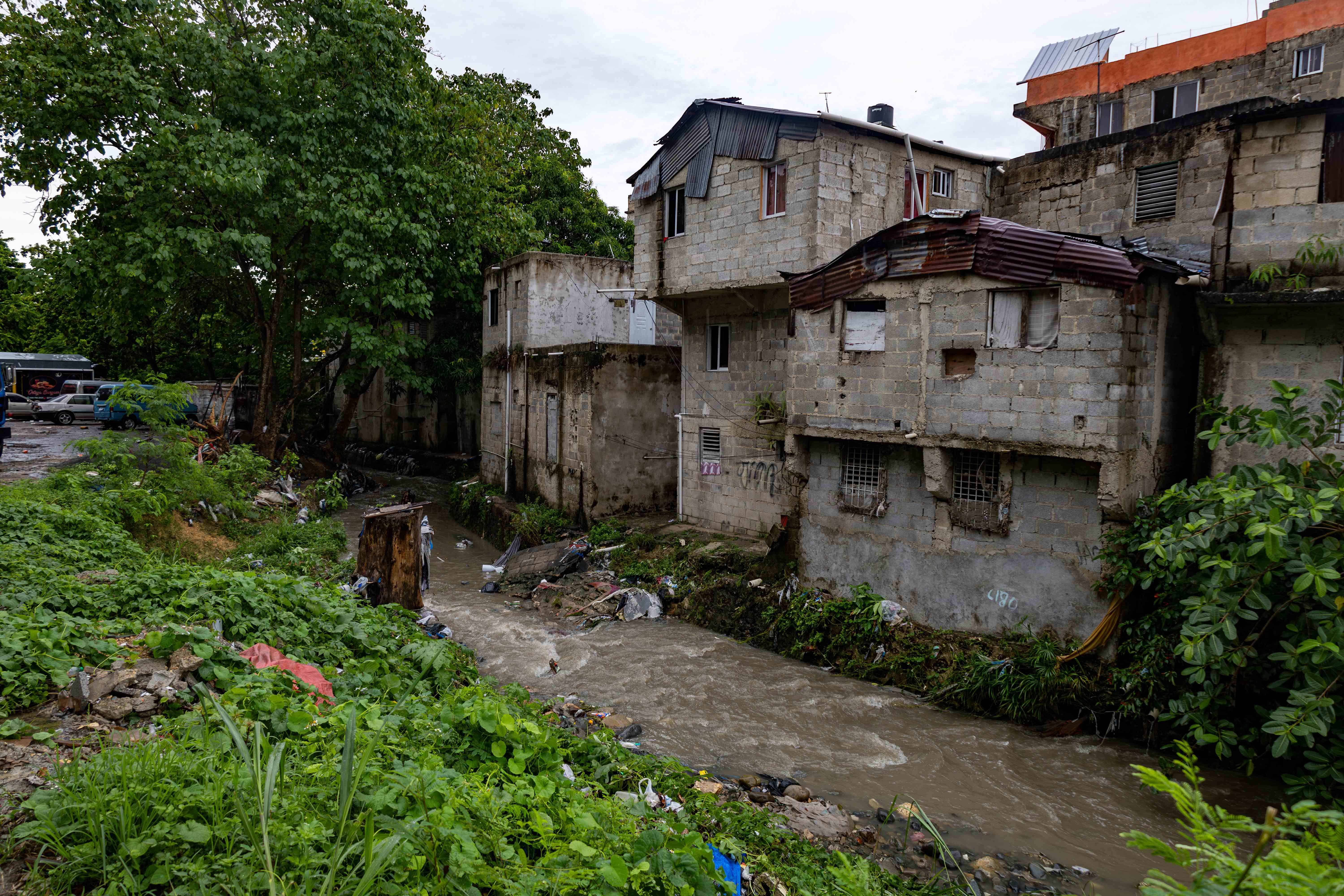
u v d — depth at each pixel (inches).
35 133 718.5
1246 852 309.1
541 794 188.1
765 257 613.6
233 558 558.9
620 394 816.9
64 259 749.9
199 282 925.8
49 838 132.6
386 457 1379.2
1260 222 405.7
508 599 662.5
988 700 440.1
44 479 541.6
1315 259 389.4
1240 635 392.2
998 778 370.3
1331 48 702.5
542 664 506.9
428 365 1206.3
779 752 395.5
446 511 1069.8
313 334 967.6
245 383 1314.0
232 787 150.1
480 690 264.5
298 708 206.4
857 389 526.6
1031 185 674.2
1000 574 467.5
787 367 616.4
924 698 459.5
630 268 1033.5
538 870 155.9
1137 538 406.6
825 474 559.5
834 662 513.3
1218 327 429.4
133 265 726.5
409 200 876.6
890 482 521.3
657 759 346.0
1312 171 394.0
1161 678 395.5
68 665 217.2
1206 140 563.8
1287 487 323.3
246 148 756.0
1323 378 403.2
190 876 127.3
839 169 583.2
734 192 637.3
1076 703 418.0
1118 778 368.8
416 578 475.2
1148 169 597.6
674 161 693.9
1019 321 450.9
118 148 762.8
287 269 922.1
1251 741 357.4
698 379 753.6
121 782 145.8
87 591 291.3
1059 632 444.5
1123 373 409.7
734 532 714.8
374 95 829.8
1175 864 123.8
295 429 1254.9
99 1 734.5
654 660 520.7
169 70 765.3
